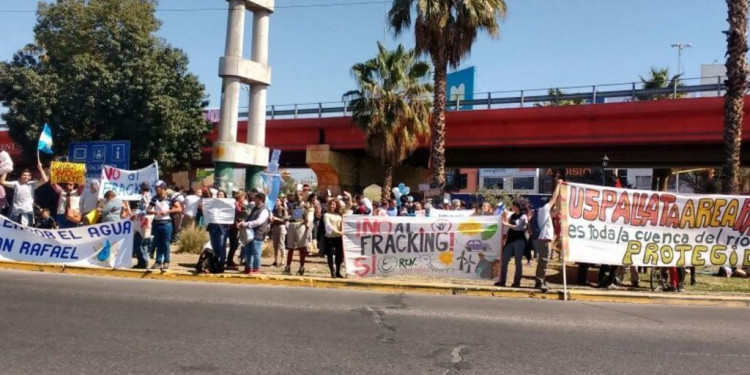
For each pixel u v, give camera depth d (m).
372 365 5.66
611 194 11.34
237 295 9.52
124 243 11.81
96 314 7.52
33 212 14.86
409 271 12.00
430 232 12.03
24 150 32.66
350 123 33.06
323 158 34.72
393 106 29.80
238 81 21.48
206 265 11.41
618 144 28.81
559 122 29.19
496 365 5.78
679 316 9.01
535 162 39.22
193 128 33.12
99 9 32.62
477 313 8.64
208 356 5.78
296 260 14.89
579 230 11.13
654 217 11.49
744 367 5.96
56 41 33.75
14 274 10.92
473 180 69.94
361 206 14.77
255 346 6.22
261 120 22.53
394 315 8.24
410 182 42.06
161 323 7.15
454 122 31.36
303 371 5.38
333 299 9.54
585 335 7.31
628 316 8.87
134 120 30.34
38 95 30.50
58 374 5.07
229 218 11.68
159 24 34.94
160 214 11.79
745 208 11.55
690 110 25.83
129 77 30.00
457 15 24.27
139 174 16.28
